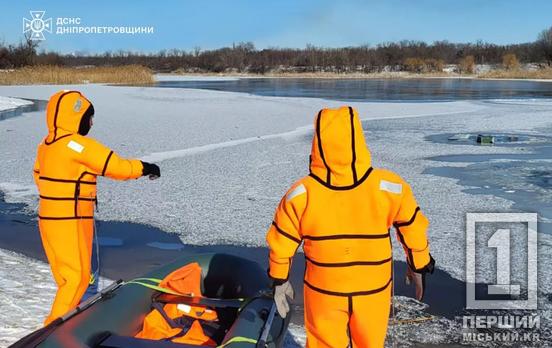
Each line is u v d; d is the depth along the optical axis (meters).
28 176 10.36
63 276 3.74
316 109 25.17
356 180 2.61
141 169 3.88
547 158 12.55
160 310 3.58
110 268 5.86
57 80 48.88
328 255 2.65
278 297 2.80
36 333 2.94
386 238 2.68
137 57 99.81
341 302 2.67
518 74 74.62
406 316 4.72
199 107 26.05
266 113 23.09
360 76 82.62
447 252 6.29
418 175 10.59
